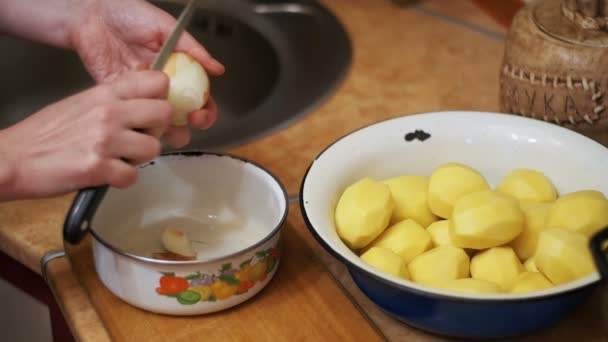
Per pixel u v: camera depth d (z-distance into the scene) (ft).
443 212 3.42
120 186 3.10
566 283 2.95
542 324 3.08
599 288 3.13
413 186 3.49
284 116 4.42
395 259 3.18
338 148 3.50
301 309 3.34
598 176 3.41
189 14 3.61
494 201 3.22
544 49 3.70
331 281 3.44
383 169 3.59
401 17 5.31
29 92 5.43
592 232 3.19
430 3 5.44
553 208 3.28
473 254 3.37
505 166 3.62
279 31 5.23
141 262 3.17
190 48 3.62
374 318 3.30
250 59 5.34
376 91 4.59
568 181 3.50
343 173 3.46
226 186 3.66
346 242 3.32
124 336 3.26
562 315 3.09
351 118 4.38
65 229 3.01
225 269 3.21
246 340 3.24
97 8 3.84
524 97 3.82
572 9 3.74
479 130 3.61
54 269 3.51
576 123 3.76
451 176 3.40
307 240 3.61
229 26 5.41
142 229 3.62
